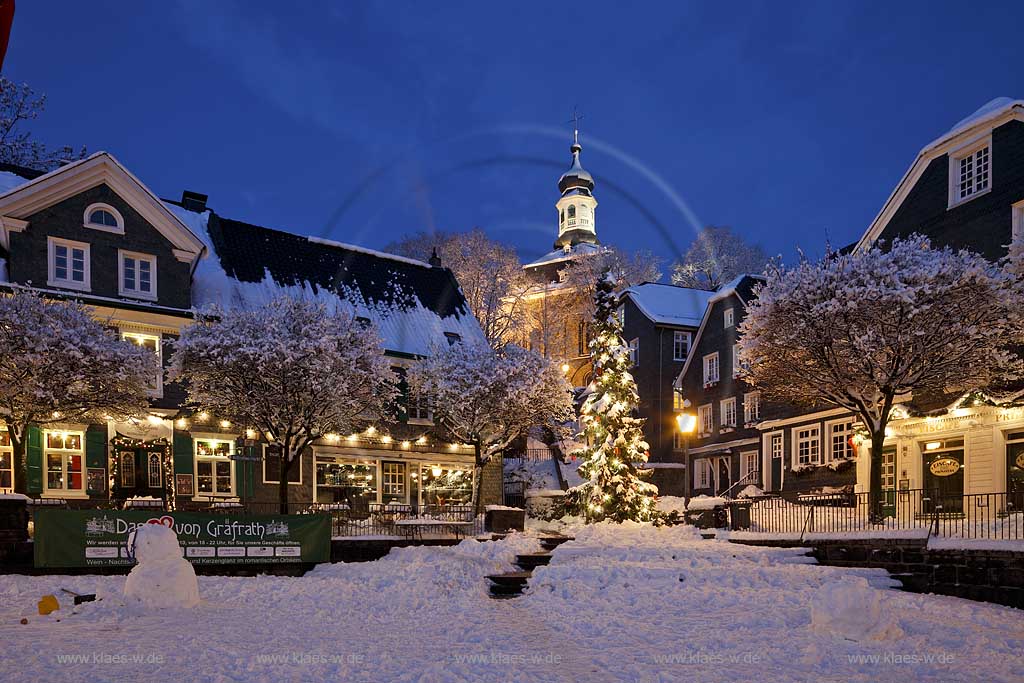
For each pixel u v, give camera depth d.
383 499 29.92
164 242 26.25
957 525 18.02
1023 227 22.91
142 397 22.53
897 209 27.34
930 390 22.19
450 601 15.87
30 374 19.70
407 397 30.97
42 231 24.06
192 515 18.59
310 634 11.99
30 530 19.08
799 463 32.66
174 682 8.67
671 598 15.41
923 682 9.30
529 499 31.44
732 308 38.41
